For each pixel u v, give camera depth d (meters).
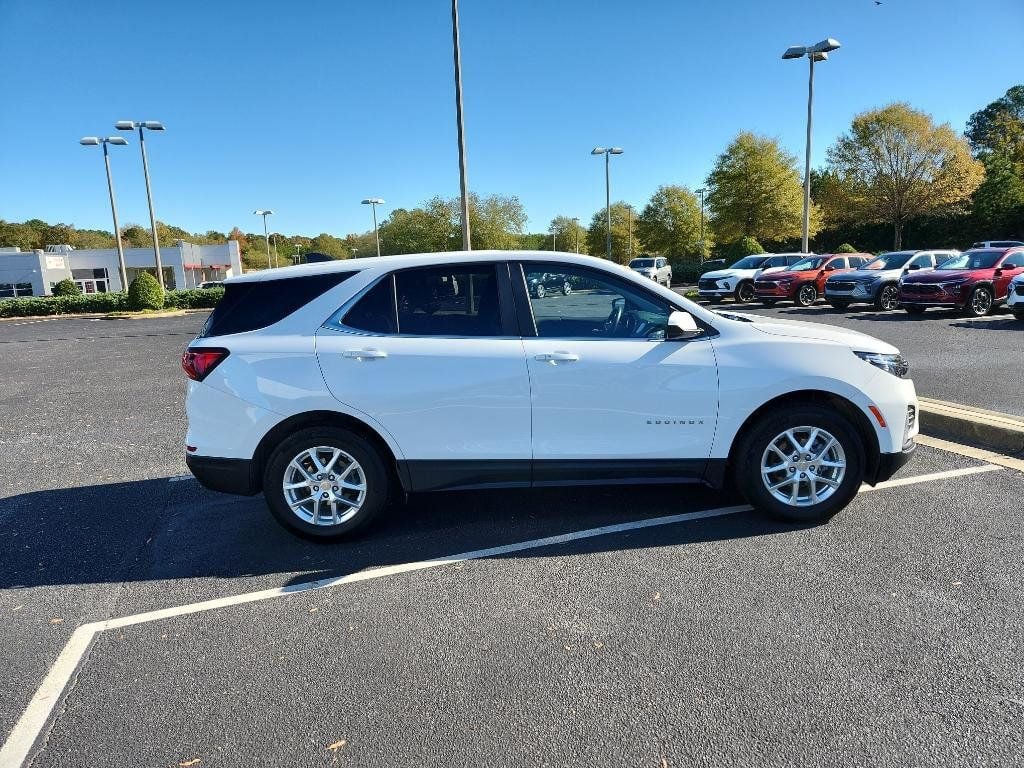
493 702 2.49
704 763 2.14
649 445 3.87
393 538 4.04
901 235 48.47
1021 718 2.30
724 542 3.80
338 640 2.96
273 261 102.94
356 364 3.74
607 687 2.55
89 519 4.55
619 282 3.93
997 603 3.05
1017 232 48.38
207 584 3.54
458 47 16.14
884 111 40.62
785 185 47.53
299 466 3.87
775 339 3.92
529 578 3.47
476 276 3.90
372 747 2.27
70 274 57.59
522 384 3.77
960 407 6.03
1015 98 69.31
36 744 2.34
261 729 2.38
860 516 4.08
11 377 11.67
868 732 2.26
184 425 7.37
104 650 2.94
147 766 2.21
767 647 2.78
